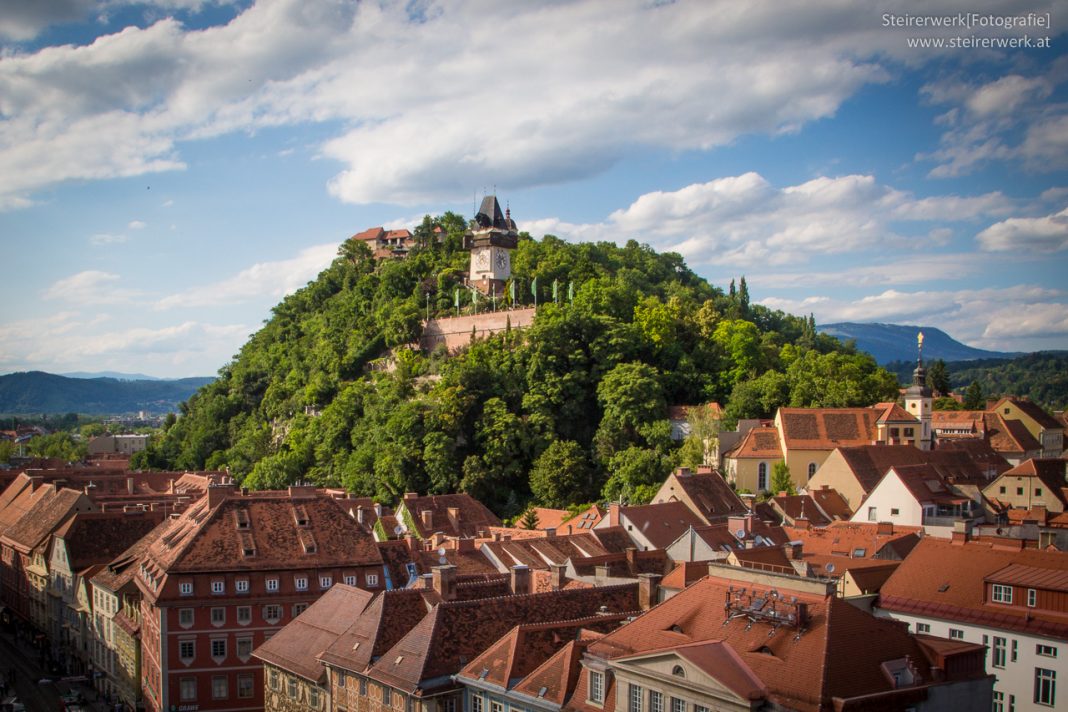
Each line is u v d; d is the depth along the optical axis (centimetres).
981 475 16512
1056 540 8694
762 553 9825
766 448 18462
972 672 6047
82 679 13712
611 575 10444
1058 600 6831
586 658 6525
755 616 6122
